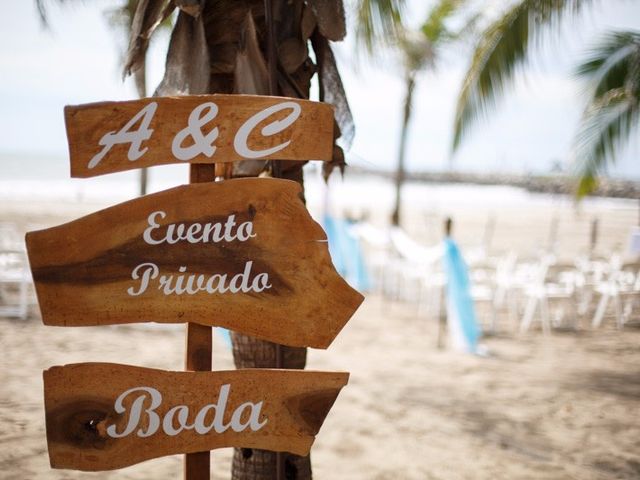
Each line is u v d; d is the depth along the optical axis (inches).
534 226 983.6
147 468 155.9
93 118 73.6
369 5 159.8
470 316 289.0
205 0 95.0
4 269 322.0
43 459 154.3
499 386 235.5
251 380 79.5
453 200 1720.0
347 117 104.0
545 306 332.5
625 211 1339.8
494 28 281.7
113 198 1217.4
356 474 156.0
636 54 293.1
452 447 175.6
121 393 75.7
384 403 212.1
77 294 73.6
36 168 2193.7
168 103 75.7
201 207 76.9
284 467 96.4
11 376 219.8
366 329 329.4
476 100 286.5
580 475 159.2
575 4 263.9
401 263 402.9
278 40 96.6
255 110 78.1
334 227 454.0
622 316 374.0
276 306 79.2
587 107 305.9
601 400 221.5
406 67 504.4
